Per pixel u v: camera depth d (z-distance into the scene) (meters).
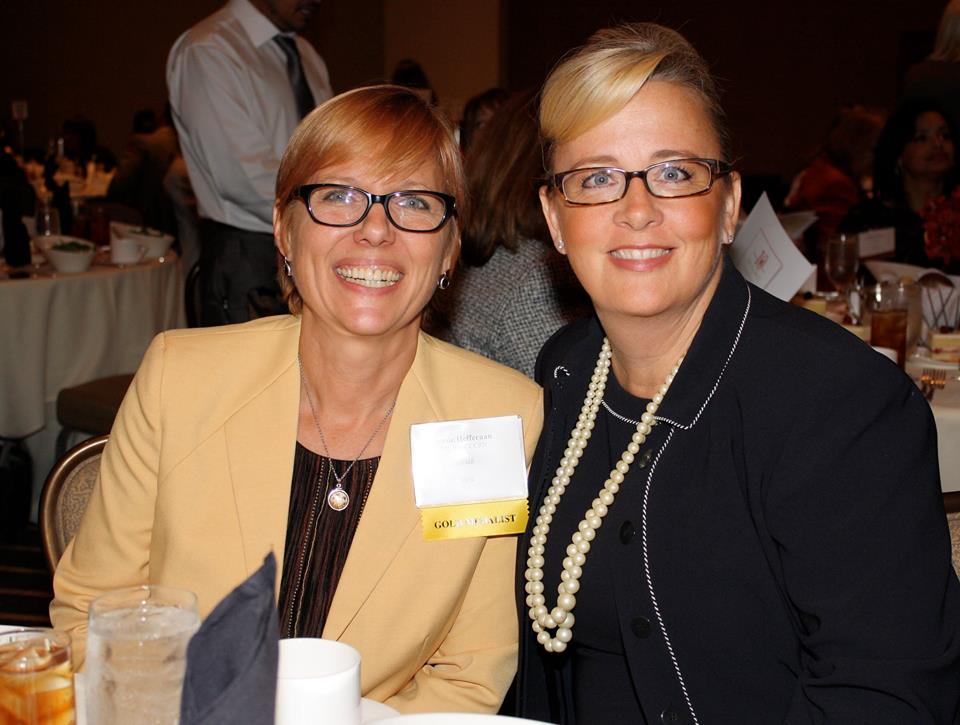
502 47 10.33
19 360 3.82
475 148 2.44
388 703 1.45
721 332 1.40
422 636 1.45
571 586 1.43
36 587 3.57
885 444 1.26
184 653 0.91
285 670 0.94
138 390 1.53
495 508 1.48
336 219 1.45
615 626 1.42
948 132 4.49
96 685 0.90
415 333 1.56
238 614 0.78
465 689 1.46
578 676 1.50
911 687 1.17
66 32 12.61
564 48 11.18
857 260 3.52
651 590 1.37
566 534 1.47
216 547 1.46
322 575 1.48
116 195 8.52
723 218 1.44
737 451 1.35
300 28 4.43
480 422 1.50
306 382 1.55
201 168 4.32
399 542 1.46
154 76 12.52
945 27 4.54
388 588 1.45
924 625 1.20
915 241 4.29
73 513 1.80
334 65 11.13
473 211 2.42
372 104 1.46
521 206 2.37
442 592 1.46
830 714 1.19
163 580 1.47
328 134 1.45
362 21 10.98
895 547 1.23
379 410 1.54
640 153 1.36
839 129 6.20
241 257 4.31
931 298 3.25
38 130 12.82
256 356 1.55
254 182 4.24
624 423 1.49
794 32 10.41
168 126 8.81
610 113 1.35
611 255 1.40
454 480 1.48
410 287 1.48
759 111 10.64
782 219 4.06
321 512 1.50
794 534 1.27
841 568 1.24
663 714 1.36
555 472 1.54
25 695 0.94
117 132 12.72
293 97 4.44
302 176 1.46
